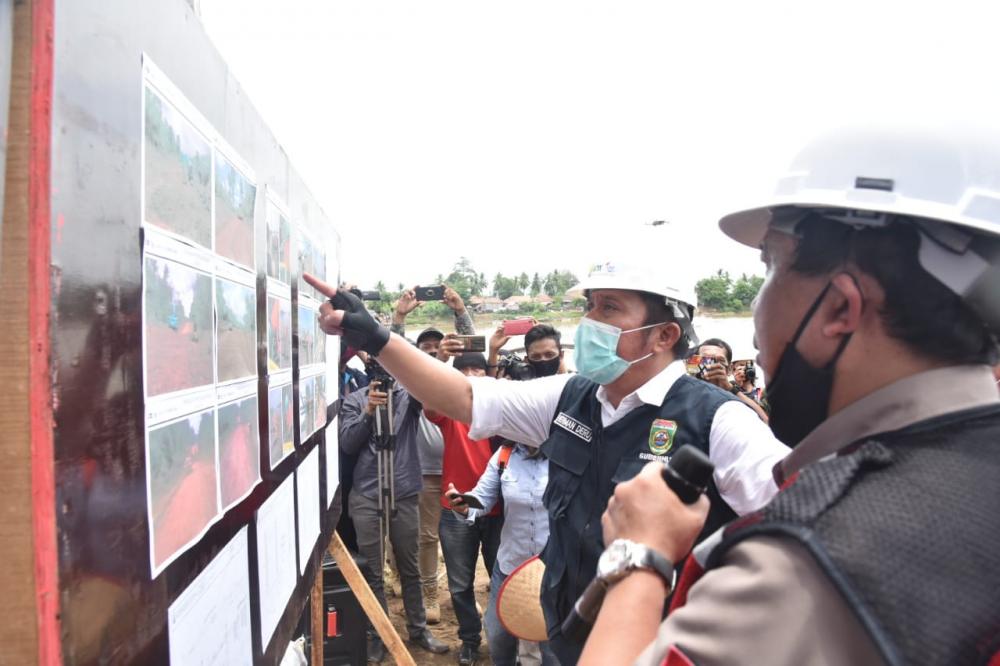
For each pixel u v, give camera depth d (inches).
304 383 84.6
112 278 32.3
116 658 32.4
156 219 37.6
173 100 40.0
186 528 42.1
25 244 26.5
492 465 132.0
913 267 26.7
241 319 55.0
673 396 65.0
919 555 21.2
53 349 27.1
